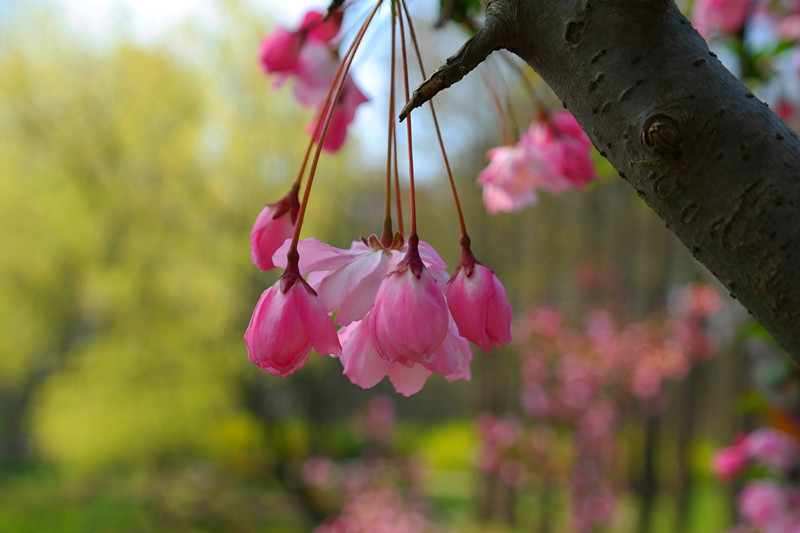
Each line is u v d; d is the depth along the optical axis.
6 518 11.74
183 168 11.52
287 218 0.83
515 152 1.36
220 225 11.68
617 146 0.57
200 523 11.62
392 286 0.67
